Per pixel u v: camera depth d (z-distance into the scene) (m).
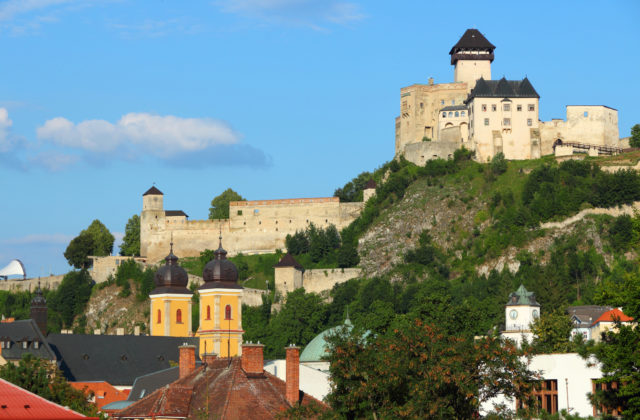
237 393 187.38
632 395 192.50
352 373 180.62
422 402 174.62
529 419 185.88
